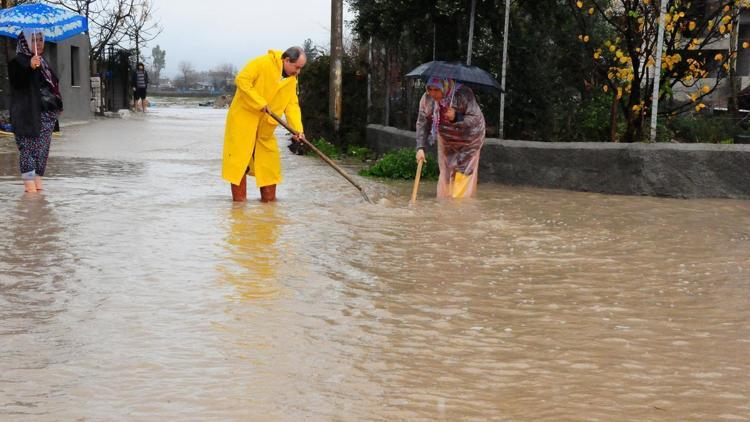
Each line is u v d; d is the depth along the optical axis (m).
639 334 4.73
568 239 7.47
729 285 5.88
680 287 5.81
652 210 9.30
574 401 3.72
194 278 5.71
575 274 6.14
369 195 10.29
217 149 16.98
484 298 5.43
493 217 8.62
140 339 4.41
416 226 7.99
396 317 4.95
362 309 5.10
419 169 9.78
